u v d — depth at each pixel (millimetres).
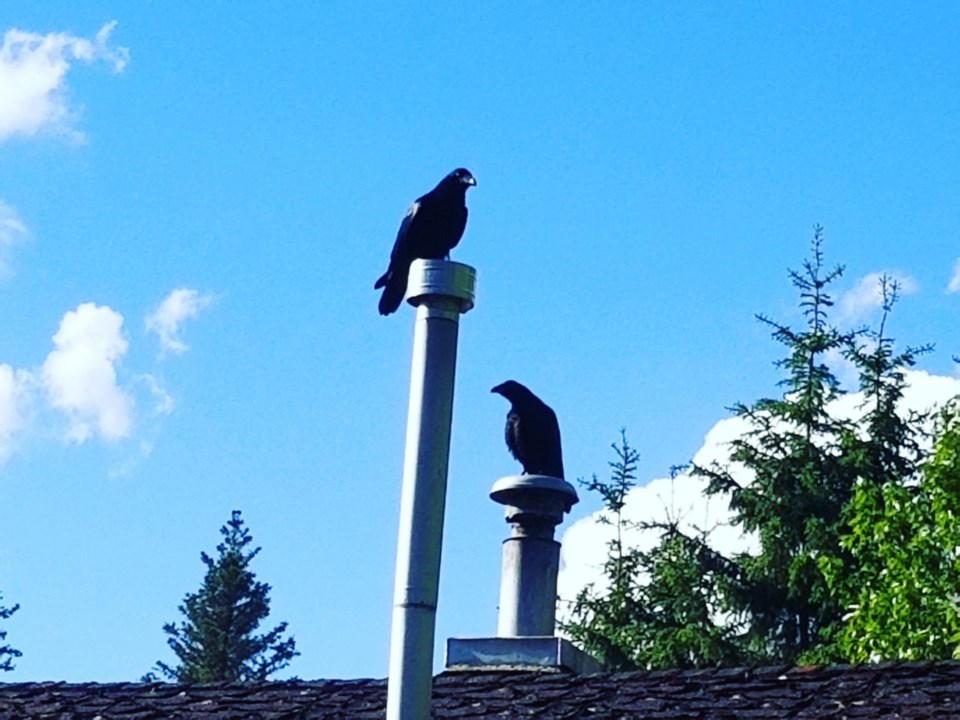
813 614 35562
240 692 11594
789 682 10594
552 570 11820
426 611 6230
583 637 35344
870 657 26172
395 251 10906
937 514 26797
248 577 53750
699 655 34812
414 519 6309
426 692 6176
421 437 6391
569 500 11953
